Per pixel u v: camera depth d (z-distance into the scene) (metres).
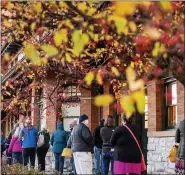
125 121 8.14
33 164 14.01
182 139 8.70
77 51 4.29
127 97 3.05
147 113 13.95
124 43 6.75
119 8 3.32
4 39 9.11
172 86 12.58
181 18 4.85
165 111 12.87
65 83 15.18
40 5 5.87
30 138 13.87
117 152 8.02
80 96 17.22
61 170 13.17
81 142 10.46
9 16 6.27
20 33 7.12
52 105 15.88
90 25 5.36
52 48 4.25
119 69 7.32
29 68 12.26
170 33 4.53
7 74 13.19
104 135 11.70
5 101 16.22
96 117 17.05
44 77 14.50
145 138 14.09
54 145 13.17
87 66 11.69
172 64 5.80
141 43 4.77
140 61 6.94
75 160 10.55
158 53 5.01
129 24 4.47
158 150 12.64
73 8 5.32
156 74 5.87
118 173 7.98
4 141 17.69
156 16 4.46
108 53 9.65
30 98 17.52
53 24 6.45
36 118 18.30
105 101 3.16
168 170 12.01
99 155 12.84
